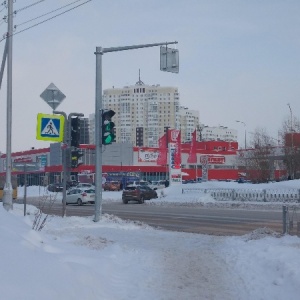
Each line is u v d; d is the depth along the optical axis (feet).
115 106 524.11
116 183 247.09
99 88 66.54
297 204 120.67
